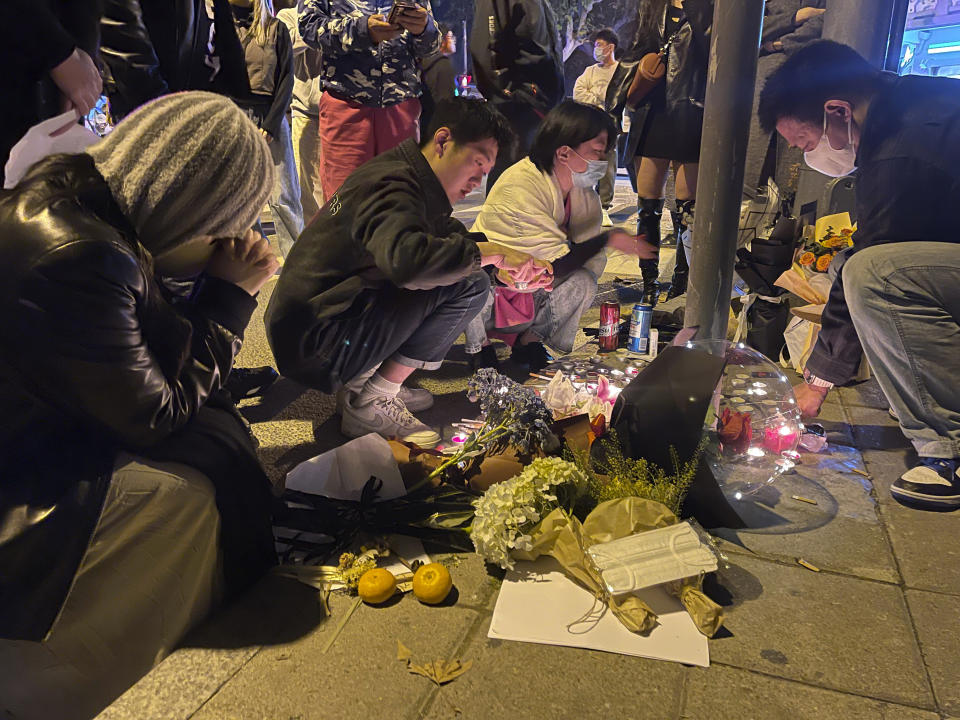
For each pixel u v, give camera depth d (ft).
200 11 9.15
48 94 6.80
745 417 7.35
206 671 5.26
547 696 5.00
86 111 7.19
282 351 8.21
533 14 11.95
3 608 4.71
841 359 9.00
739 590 6.15
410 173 7.59
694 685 5.09
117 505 5.03
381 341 8.36
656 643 5.47
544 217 10.56
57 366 4.61
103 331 4.59
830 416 9.80
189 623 5.61
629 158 14.87
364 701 4.98
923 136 7.36
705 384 6.74
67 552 4.83
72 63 6.74
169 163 5.11
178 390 5.33
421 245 6.89
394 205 7.20
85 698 5.22
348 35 11.61
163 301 5.25
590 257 11.28
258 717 4.86
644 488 6.54
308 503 6.97
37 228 4.48
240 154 5.28
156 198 5.11
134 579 5.18
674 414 6.80
